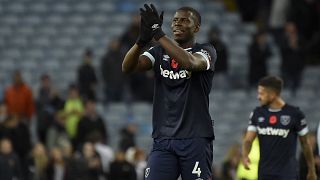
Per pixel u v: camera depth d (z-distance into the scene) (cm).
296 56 6034
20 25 6931
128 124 5647
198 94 2219
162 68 2230
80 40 6756
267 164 2908
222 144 5756
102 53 6619
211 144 2248
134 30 5988
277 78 2927
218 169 5062
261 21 6856
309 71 6391
